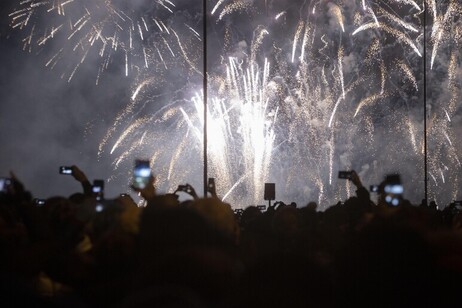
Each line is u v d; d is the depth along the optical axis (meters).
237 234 8.63
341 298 5.33
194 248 5.35
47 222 9.50
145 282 5.24
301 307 4.56
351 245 5.41
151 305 5.12
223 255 5.32
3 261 8.20
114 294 7.39
